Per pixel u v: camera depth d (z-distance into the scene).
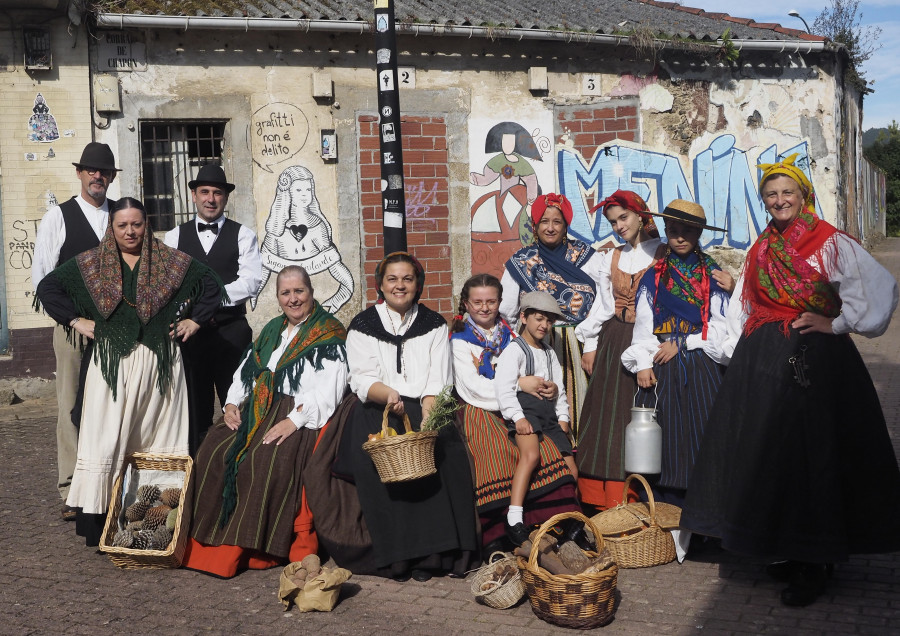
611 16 12.62
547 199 6.02
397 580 4.93
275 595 4.74
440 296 11.12
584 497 5.59
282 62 10.34
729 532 4.56
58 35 9.53
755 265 4.73
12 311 9.56
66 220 5.95
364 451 5.01
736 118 12.00
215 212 6.37
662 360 5.21
